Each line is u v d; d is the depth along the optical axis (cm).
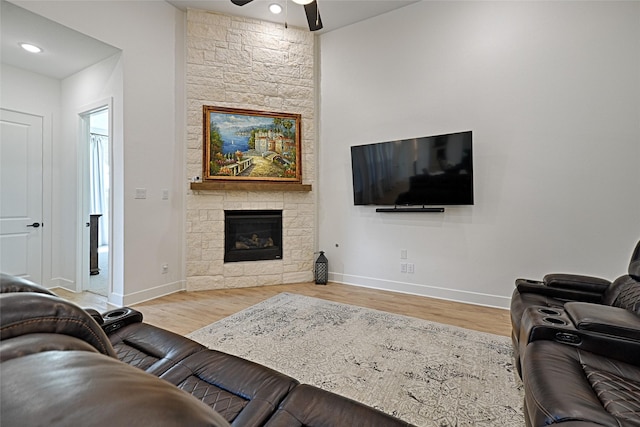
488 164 334
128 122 334
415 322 289
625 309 161
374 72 404
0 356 41
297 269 436
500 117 328
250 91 412
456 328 276
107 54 336
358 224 420
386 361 218
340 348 237
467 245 348
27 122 376
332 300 356
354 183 409
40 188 389
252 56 412
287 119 427
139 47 343
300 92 434
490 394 181
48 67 366
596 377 116
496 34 329
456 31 350
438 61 361
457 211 353
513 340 218
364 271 417
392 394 181
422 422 159
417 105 375
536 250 315
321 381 194
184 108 389
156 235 364
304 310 321
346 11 390
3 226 360
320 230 450
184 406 36
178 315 308
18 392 34
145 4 348
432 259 369
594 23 288
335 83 433
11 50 327
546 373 114
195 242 392
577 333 136
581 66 294
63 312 53
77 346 50
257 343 246
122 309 175
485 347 239
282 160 425
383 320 294
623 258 282
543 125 309
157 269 366
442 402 174
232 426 96
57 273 407
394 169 379
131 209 339
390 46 391
